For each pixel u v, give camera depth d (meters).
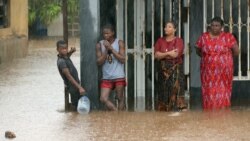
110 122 18.31
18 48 42.19
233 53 20.14
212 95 20.02
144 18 21.64
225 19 22.16
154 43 21.86
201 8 21.52
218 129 17.08
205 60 20.02
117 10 21.44
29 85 27.53
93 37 20.44
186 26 21.64
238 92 22.45
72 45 56.03
